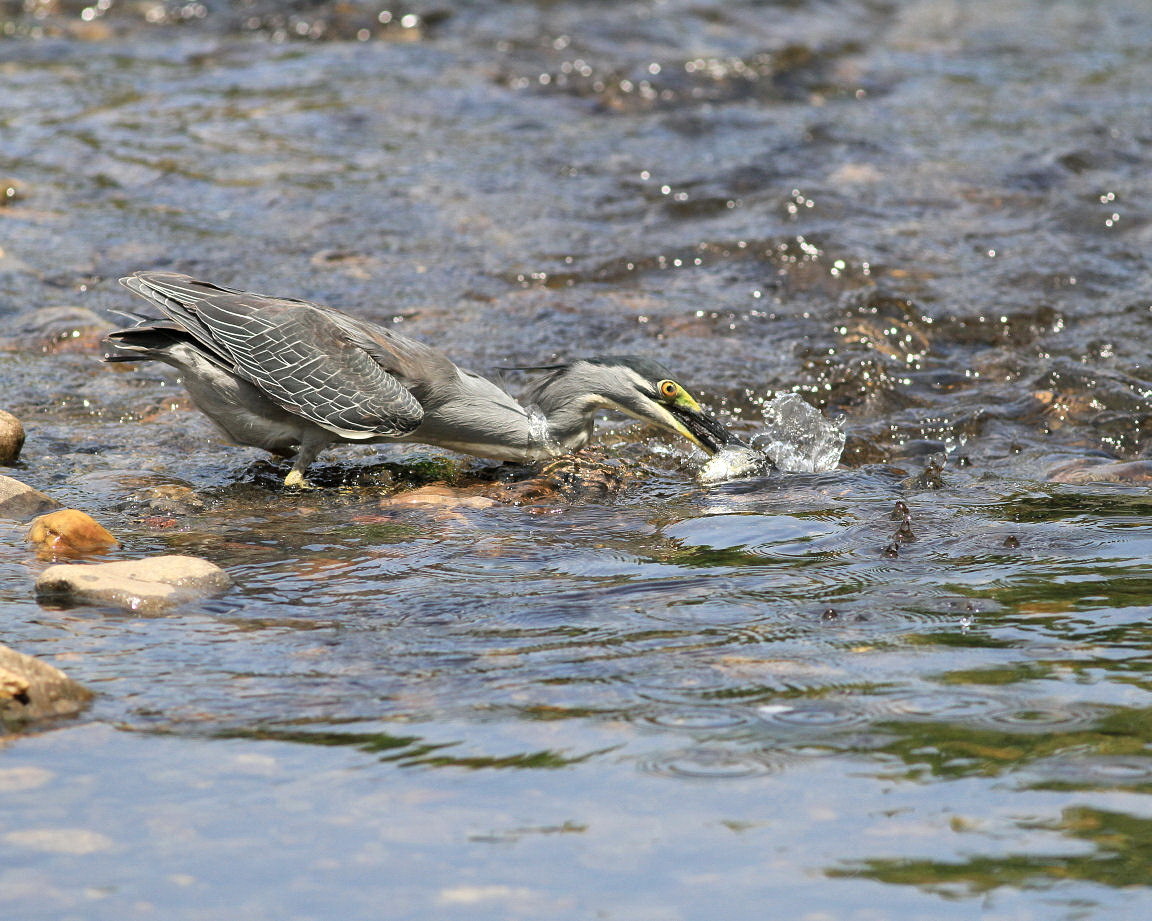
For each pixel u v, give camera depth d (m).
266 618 7.95
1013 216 20.08
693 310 16.62
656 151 22.83
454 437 12.27
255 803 5.62
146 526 10.11
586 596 8.38
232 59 27.23
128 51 27.62
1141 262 18.23
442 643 7.50
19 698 6.43
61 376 14.30
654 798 5.66
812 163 22.27
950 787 5.72
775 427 13.13
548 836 5.37
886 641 7.42
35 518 9.95
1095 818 5.46
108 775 5.86
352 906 4.91
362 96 25.08
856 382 14.59
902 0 34.38
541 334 15.77
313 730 6.32
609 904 4.92
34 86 25.14
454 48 28.11
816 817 5.50
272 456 12.45
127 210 19.59
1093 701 6.52
